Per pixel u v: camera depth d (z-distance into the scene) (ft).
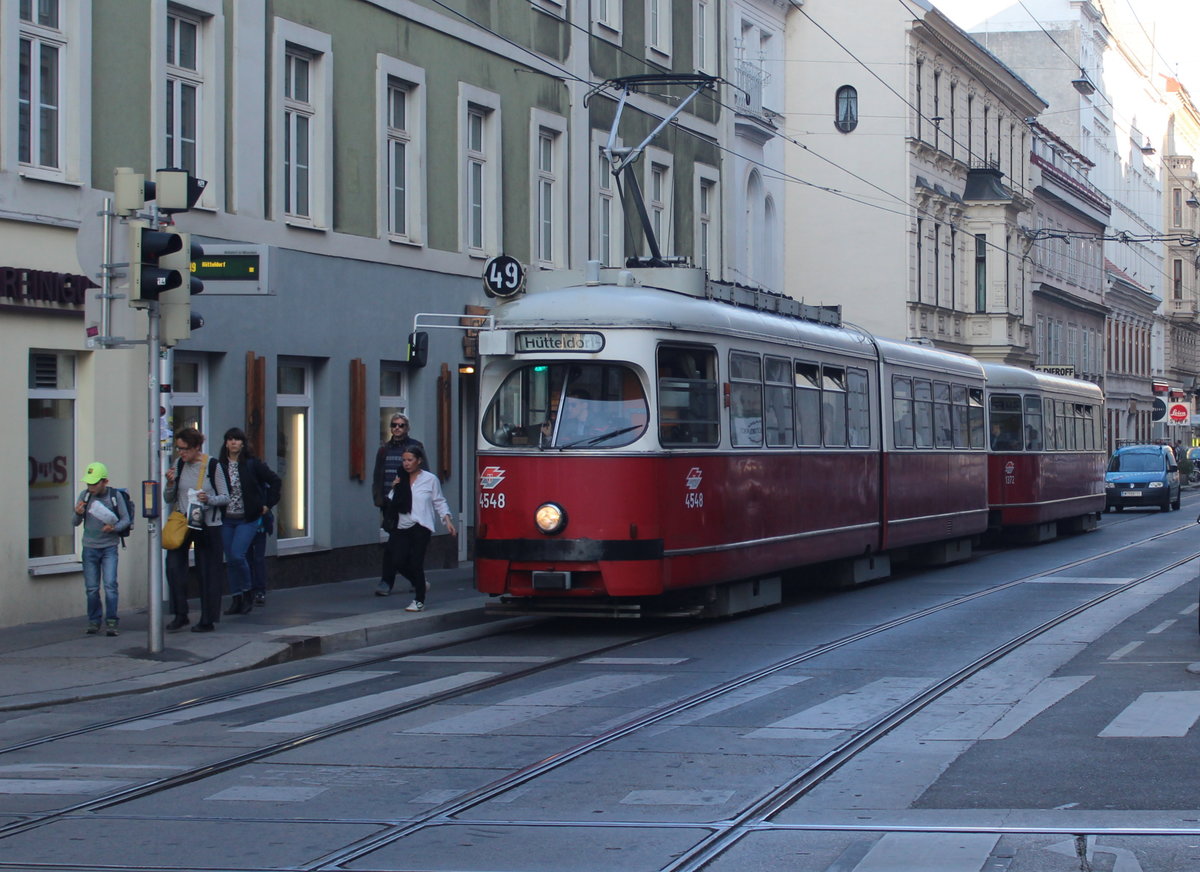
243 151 62.39
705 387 54.24
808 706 37.19
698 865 22.99
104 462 55.26
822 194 160.76
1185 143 366.43
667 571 51.37
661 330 51.72
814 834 24.77
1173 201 341.82
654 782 28.91
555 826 25.63
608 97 93.76
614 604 51.42
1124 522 136.26
